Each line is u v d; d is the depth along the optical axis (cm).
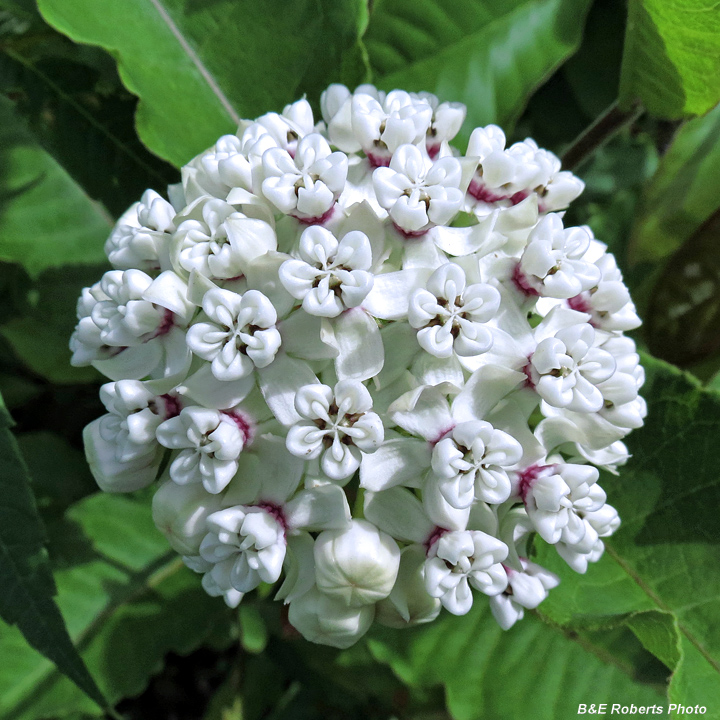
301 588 15
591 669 18
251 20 17
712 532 17
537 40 18
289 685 24
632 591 17
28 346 20
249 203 15
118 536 19
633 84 18
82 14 17
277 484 15
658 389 18
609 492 18
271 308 14
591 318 16
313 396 14
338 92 17
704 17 16
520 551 16
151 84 17
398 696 20
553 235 15
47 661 18
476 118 19
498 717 18
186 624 19
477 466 14
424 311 14
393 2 19
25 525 16
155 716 26
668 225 19
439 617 18
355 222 15
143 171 19
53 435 21
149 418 15
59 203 20
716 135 19
